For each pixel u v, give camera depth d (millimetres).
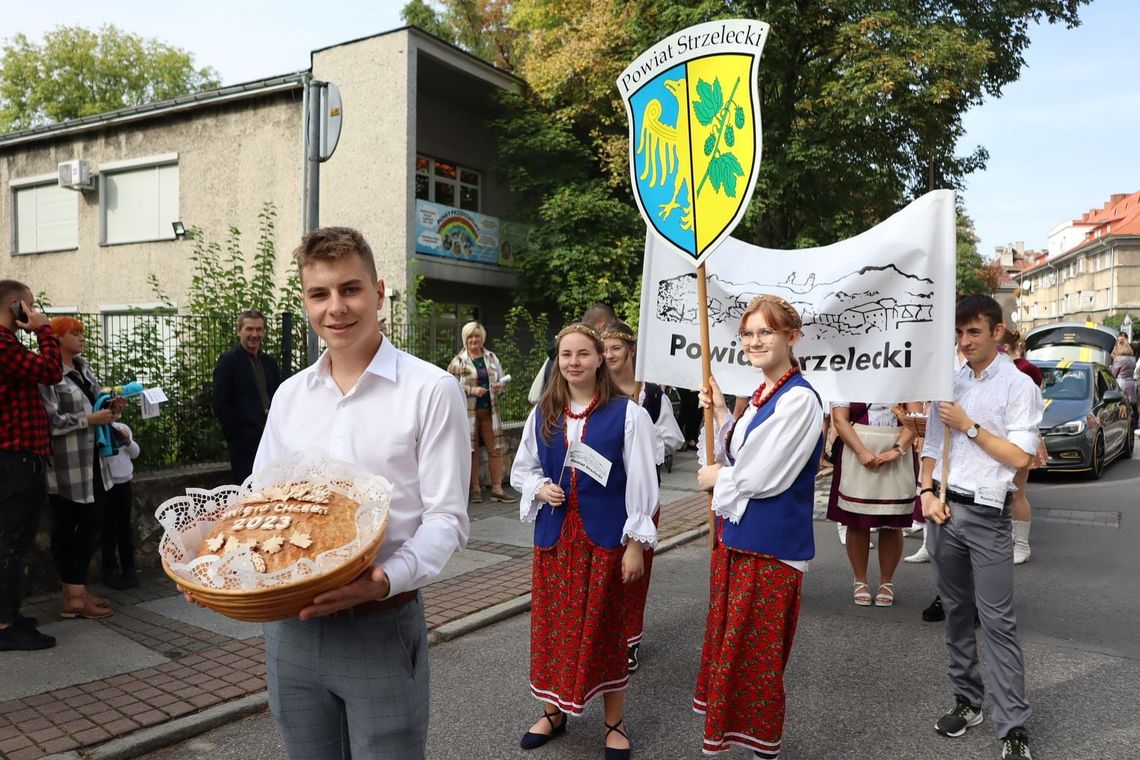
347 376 2043
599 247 16969
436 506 1935
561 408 3609
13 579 4504
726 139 3516
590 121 18641
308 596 1621
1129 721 3775
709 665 3225
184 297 17359
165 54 34312
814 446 3068
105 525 5645
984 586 3471
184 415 6816
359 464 1970
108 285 18500
